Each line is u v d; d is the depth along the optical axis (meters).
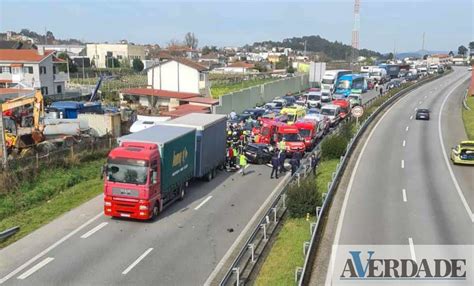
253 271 16.44
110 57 137.62
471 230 19.55
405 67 128.38
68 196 24.75
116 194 20.94
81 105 44.75
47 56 69.44
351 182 27.28
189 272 16.38
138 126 38.19
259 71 134.50
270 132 40.06
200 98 63.16
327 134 46.09
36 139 32.31
